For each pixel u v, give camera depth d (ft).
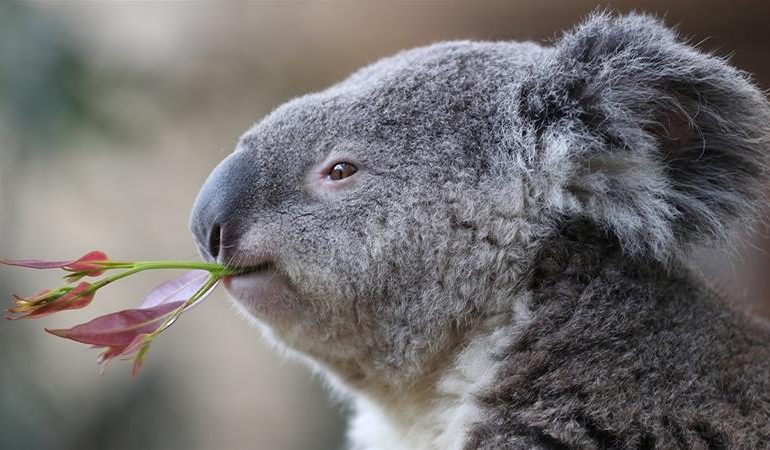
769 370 4.43
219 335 9.47
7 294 5.99
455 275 4.50
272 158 4.57
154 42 8.31
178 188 8.97
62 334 4.39
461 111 4.55
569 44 4.51
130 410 6.57
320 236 4.52
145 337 4.42
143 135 7.16
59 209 8.77
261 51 8.51
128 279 9.36
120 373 6.76
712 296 4.53
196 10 8.39
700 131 4.46
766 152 4.45
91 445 6.32
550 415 4.35
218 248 4.55
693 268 4.56
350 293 4.52
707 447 4.34
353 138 4.55
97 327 4.40
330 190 4.54
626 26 4.49
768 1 6.99
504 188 4.50
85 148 6.72
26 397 5.71
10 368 5.73
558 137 4.49
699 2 7.17
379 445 4.71
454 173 4.52
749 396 4.39
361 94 4.59
